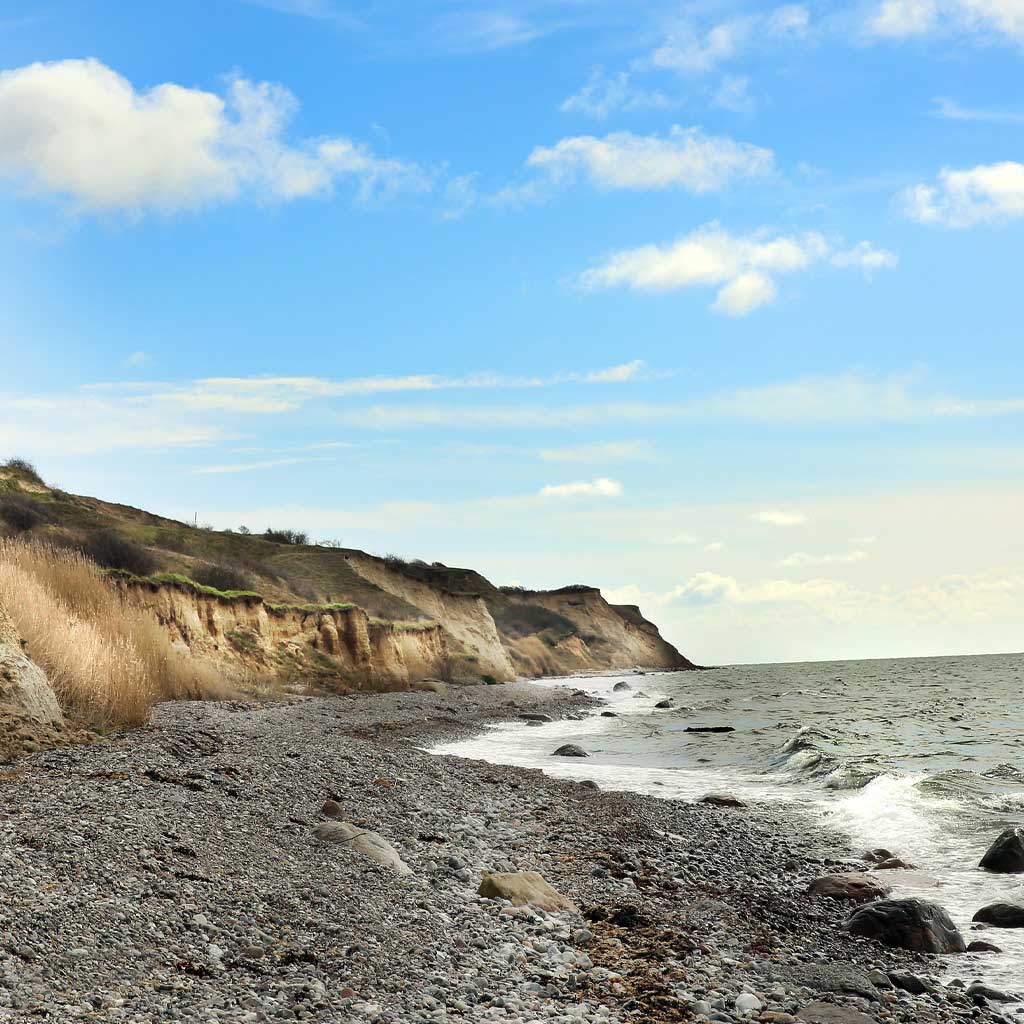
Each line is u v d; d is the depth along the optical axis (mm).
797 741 29891
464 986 7523
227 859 9859
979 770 25516
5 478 65312
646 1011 7371
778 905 11727
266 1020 6262
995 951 10195
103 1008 6020
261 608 47250
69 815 10211
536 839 14656
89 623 21125
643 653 143625
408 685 56969
